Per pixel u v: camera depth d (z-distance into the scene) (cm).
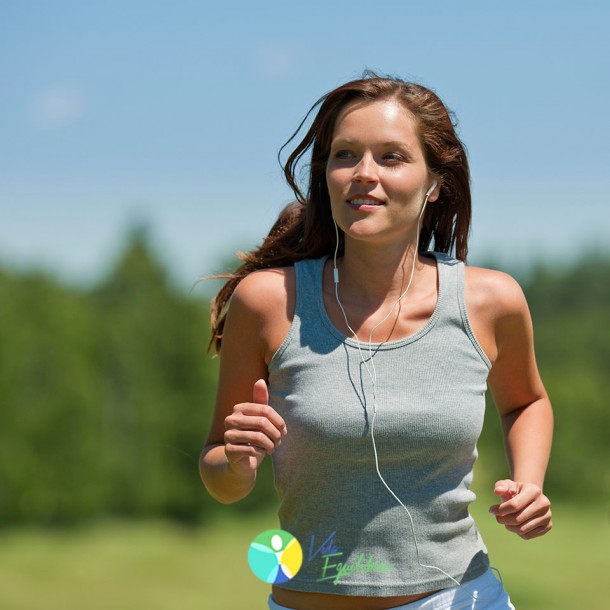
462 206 575
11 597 3059
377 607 498
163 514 4181
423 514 496
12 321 3841
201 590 3216
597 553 3662
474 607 508
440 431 494
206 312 4241
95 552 3719
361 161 518
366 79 538
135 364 4075
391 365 504
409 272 528
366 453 492
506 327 538
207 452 541
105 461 3994
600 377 4912
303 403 500
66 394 3881
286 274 535
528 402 580
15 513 3906
